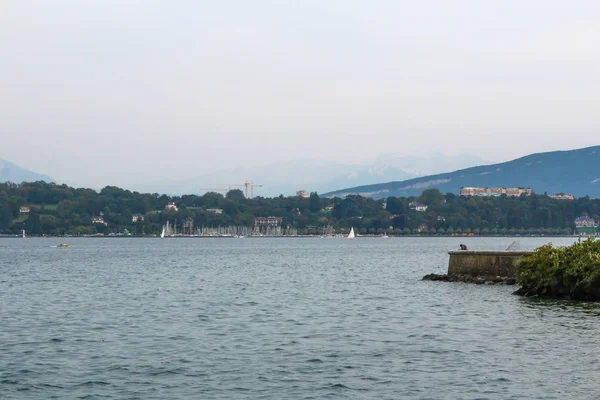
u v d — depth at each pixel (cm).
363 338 5203
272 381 3991
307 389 3831
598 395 3675
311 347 4875
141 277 11962
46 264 17238
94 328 5738
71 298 8119
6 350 4819
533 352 4628
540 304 6931
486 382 3928
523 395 3688
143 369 4266
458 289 8550
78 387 3894
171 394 3759
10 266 16250
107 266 16075
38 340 5188
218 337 5278
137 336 5341
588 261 7231
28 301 7794
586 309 6531
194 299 7919
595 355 4522
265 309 6925
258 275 12425
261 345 4953
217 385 3916
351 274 12512
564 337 5125
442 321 5978
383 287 9381
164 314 6581
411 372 4159
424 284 9588
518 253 9094
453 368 4238
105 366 4341
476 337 5181
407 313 6519
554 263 7469
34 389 3853
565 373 4094
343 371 4197
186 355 4638
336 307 7056
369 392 3772
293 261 18512
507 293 7925
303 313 6606
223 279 11325
